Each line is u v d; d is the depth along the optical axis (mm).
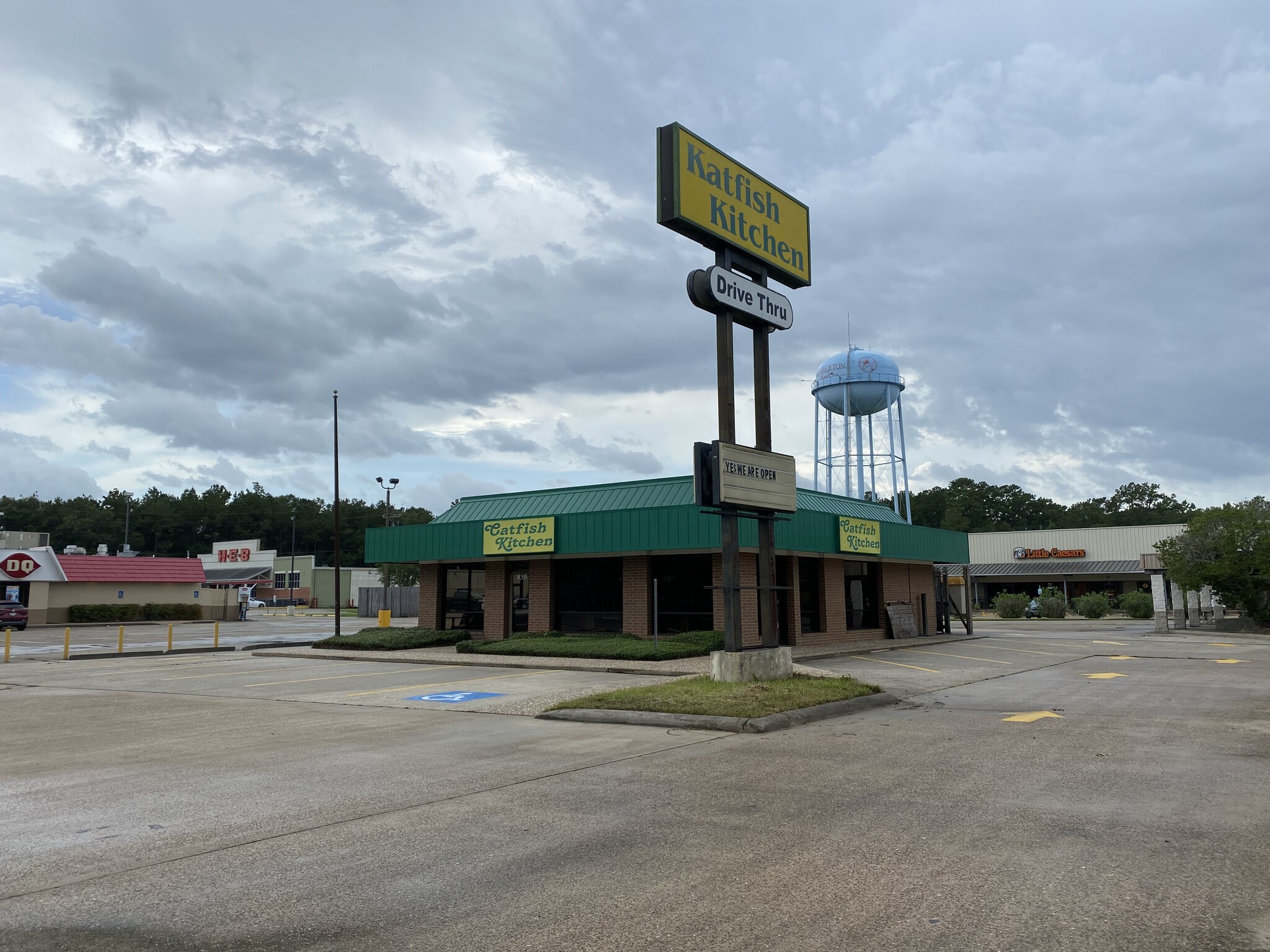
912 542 31609
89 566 52125
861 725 11742
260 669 22250
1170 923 4652
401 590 60375
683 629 25125
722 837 6344
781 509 16609
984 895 5090
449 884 5371
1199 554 36969
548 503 28516
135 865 5844
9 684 19266
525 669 21141
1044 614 51656
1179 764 8805
